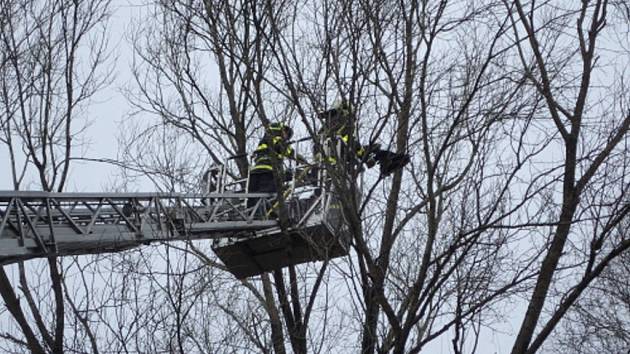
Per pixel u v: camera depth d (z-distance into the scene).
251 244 22.06
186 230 20.05
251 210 22.42
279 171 21.52
